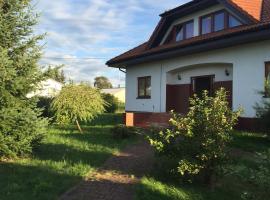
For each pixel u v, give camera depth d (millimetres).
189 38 20203
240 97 16203
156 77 22219
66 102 16094
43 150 11859
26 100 10758
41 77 10945
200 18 20062
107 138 14508
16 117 10250
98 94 16797
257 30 14406
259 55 15367
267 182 5965
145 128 15703
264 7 17422
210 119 8188
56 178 8797
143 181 8453
